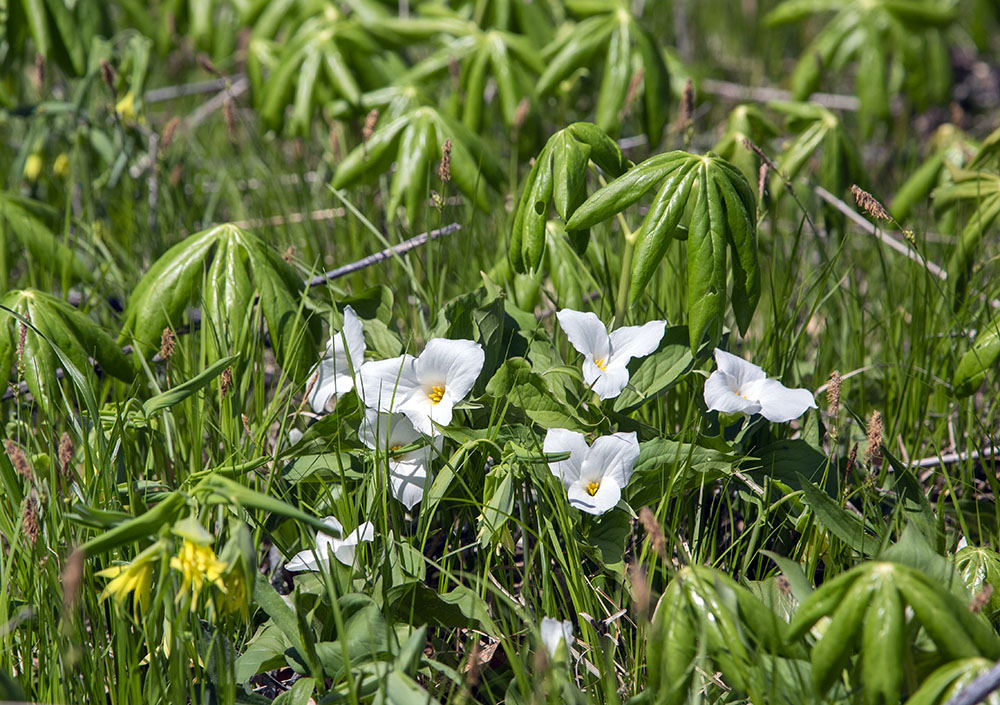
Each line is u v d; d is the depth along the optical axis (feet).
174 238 11.24
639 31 11.47
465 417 9.81
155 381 9.83
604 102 11.47
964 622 9.02
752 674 9.20
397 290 10.86
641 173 9.68
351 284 11.11
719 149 11.04
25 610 9.33
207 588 9.46
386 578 9.53
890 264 11.39
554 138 9.83
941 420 10.39
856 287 10.85
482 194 10.82
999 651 9.04
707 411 9.84
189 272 10.04
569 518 9.61
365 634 9.41
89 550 9.04
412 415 9.61
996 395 10.23
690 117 10.65
